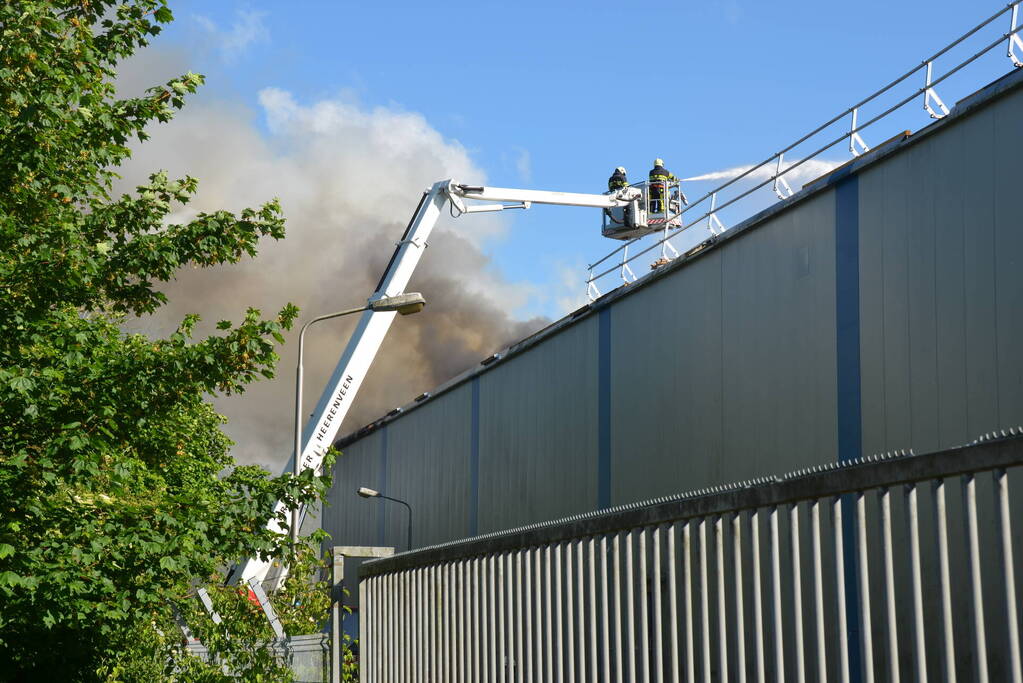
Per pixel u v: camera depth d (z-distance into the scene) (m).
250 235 10.45
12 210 10.20
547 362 27.94
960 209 14.53
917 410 14.95
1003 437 3.31
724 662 4.44
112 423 9.45
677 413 21.16
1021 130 13.62
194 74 10.74
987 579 9.54
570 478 25.94
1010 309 13.53
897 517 8.28
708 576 5.14
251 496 10.04
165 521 9.44
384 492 43.81
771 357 18.38
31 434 9.45
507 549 6.02
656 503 4.85
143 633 12.70
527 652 5.73
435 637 6.75
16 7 9.36
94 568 9.55
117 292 10.69
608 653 5.10
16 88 9.23
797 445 17.47
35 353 9.92
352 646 9.22
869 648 3.79
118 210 10.56
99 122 10.42
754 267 19.08
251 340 9.46
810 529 4.07
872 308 16.02
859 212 16.50
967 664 9.34
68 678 12.02
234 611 11.59
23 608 9.70
